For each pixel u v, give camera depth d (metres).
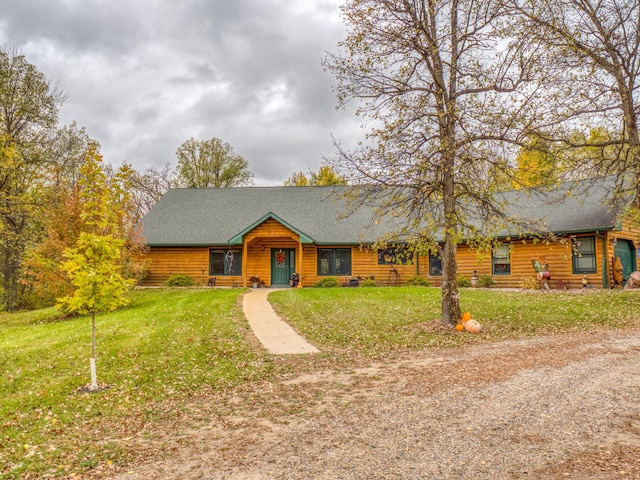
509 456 5.04
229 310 17.33
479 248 13.75
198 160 52.62
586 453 5.01
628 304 17.09
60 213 20.11
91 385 9.44
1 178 25.78
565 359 9.67
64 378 10.11
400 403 7.21
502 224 13.33
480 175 13.59
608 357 9.77
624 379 7.97
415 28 13.30
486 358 10.18
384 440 5.71
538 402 6.88
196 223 30.05
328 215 29.95
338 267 27.98
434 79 13.84
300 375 9.55
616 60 17.38
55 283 19.25
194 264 28.34
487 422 6.15
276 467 5.10
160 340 12.86
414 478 4.61
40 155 29.08
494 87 13.09
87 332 14.35
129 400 8.59
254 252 28.47
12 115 28.33
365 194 14.80
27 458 5.98
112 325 15.25
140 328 14.51
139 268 20.78
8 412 8.16
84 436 6.82
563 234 22.70
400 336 13.35
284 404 7.66
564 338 12.41
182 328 14.25
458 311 14.38
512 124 12.40
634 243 23.80
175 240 28.25
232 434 6.38
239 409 7.57
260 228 26.05
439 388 7.92
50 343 13.20
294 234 25.75
